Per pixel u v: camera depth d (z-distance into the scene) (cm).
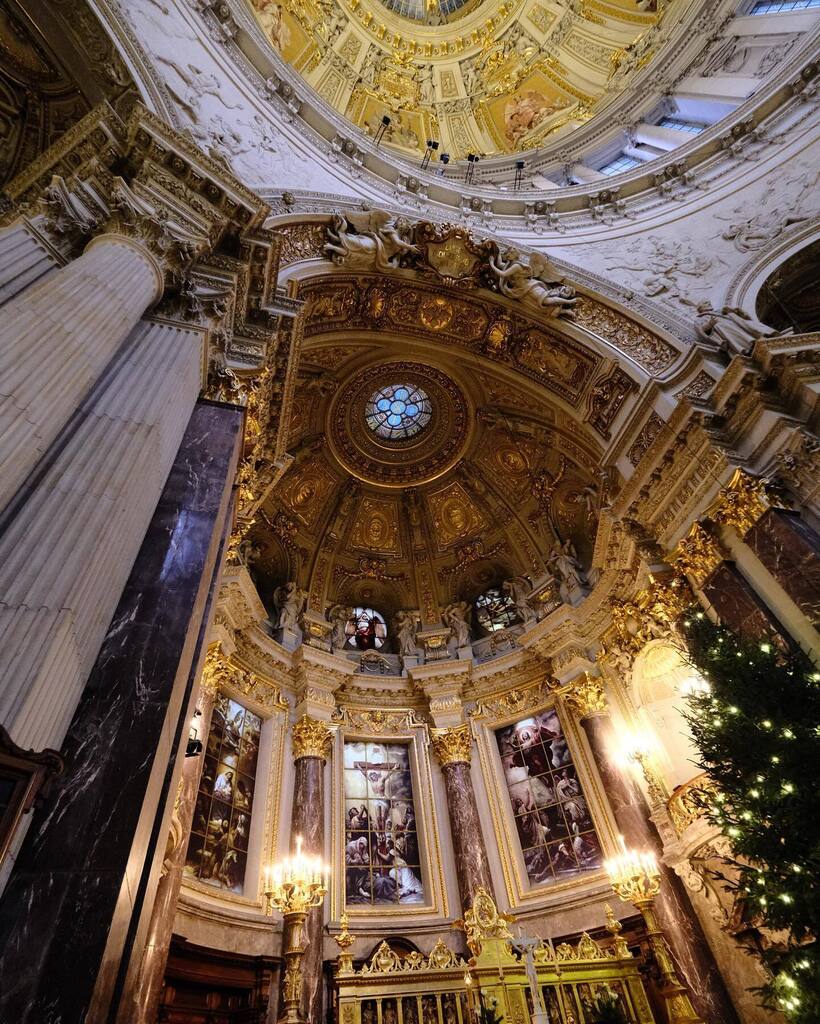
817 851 390
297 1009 627
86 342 429
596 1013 657
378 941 1014
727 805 507
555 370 1252
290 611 1382
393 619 1574
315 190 1073
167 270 593
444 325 1292
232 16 1062
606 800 1077
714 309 1074
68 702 296
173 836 789
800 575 703
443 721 1311
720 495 843
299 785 1112
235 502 729
